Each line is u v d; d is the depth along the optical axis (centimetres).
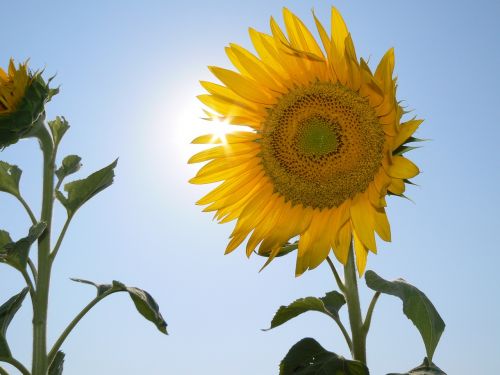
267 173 50
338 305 47
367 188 45
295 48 45
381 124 45
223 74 48
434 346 38
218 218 49
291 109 48
